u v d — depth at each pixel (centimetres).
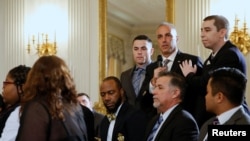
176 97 340
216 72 280
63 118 251
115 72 707
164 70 374
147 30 695
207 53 664
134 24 702
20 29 777
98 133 420
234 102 273
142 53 480
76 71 736
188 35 679
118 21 714
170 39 404
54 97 253
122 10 712
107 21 724
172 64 402
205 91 354
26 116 247
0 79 801
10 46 780
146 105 415
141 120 390
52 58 265
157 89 344
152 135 353
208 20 365
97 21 730
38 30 761
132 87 476
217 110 278
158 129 342
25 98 257
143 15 700
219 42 362
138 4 704
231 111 274
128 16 707
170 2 691
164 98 339
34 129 243
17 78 312
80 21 742
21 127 247
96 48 728
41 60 263
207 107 282
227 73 275
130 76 484
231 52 350
